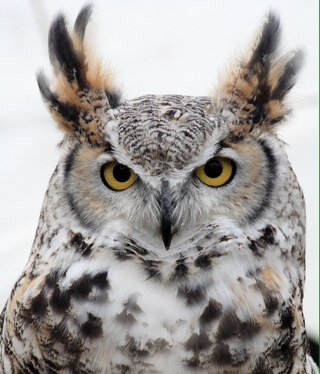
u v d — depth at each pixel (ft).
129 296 9.63
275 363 9.64
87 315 9.62
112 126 9.64
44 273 9.68
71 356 9.61
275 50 9.78
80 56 9.77
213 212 9.68
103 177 9.66
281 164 9.68
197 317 9.62
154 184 9.65
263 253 9.68
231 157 9.65
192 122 9.64
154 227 9.66
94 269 9.66
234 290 9.65
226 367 9.60
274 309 9.64
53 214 9.70
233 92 9.69
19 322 9.66
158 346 9.60
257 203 9.66
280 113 9.71
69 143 9.70
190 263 9.67
